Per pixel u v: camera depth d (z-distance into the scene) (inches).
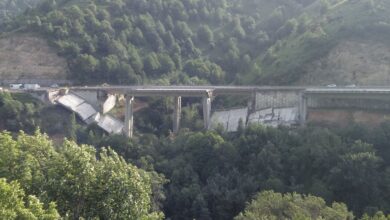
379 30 5664.4
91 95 5738.2
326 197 3383.4
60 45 6565.0
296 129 4419.3
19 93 5433.1
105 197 1566.2
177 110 5546.3
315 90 4815.5
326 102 4862.2
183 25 7819.9
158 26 7578.7
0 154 1630.2
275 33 7701.8
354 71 5374.0
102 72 6412.4
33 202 1343.5
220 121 5492.1
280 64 6161.4
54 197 1533.0
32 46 6599.4
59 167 1576.0
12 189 1309.1
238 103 5831.7
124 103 6171.3
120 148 4414.4
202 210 3501.5
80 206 1560.0
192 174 3944.4
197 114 5880.9
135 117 5821.9
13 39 6702.8
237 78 6530.5
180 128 5565.9
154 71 6781.5
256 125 4411.9
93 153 1697.8
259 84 6097.4
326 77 5526.6
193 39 7819.9
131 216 1572.3
